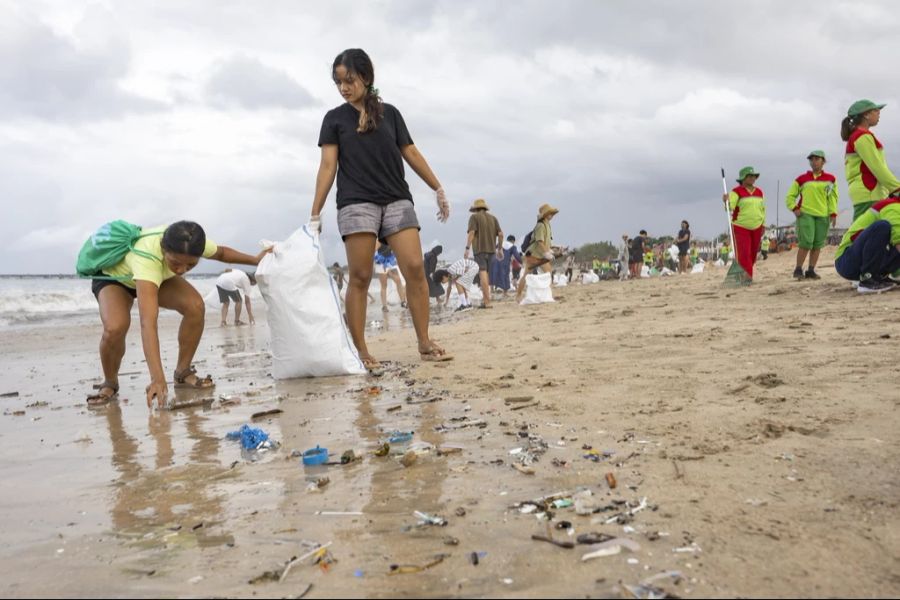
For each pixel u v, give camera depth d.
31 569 1.82
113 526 2.13
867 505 1.87
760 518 1.82
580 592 1.47
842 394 3.03
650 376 3.80
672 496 2.01
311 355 4.94
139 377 5.96
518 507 2.01
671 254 29.78
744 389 3.29
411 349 6.11
